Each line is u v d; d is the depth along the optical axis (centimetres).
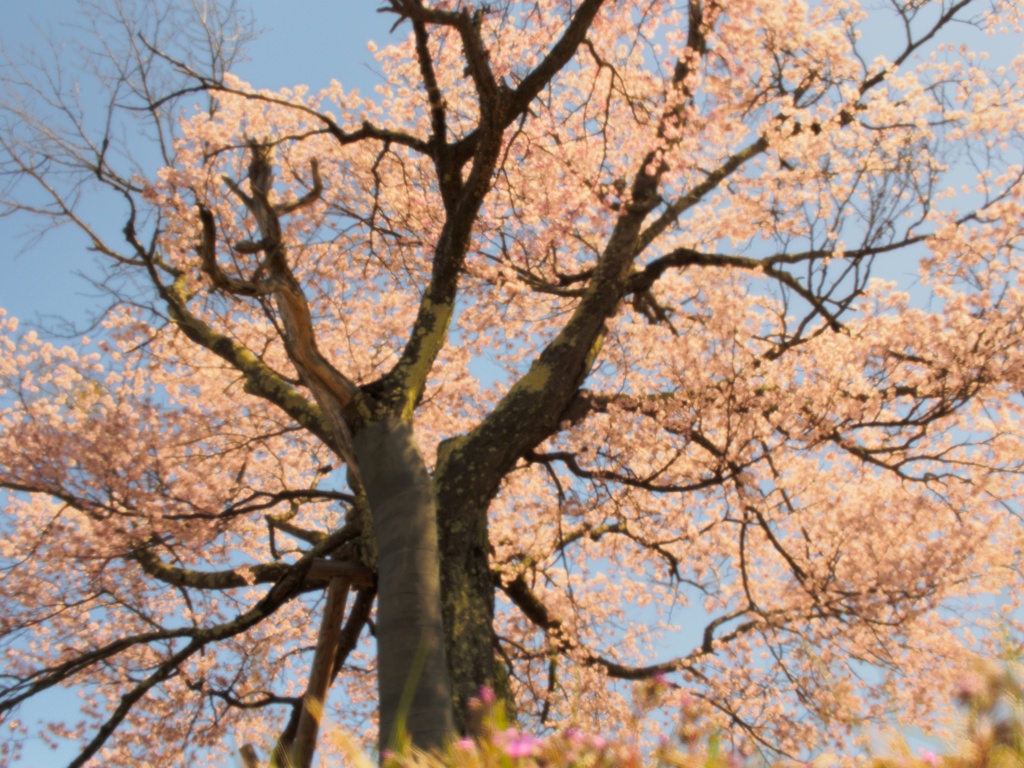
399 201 1162
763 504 1043
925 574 1077
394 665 618
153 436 1032
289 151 1243
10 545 1174
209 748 1091
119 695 1132
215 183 1084
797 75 1085
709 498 1143
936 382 1020
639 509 1131
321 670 823
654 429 1049
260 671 1157
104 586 1046
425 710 598
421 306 833
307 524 1351
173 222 1031
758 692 1092
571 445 1066
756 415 1005
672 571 1181
